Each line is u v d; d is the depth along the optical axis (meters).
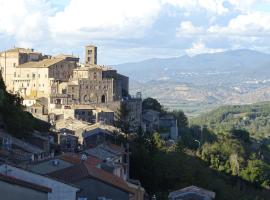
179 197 127.25
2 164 66.62
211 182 173.62
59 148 151.38
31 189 56.12
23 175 67.00
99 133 190.88
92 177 80.88
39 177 67.69
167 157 167.62
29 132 147.00
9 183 55.12
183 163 168.12
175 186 154.12
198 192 128.38
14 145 116.94
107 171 102.00
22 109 170.00
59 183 68.31
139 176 154.12
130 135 199.88
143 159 156.50
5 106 144.38
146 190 140.38
